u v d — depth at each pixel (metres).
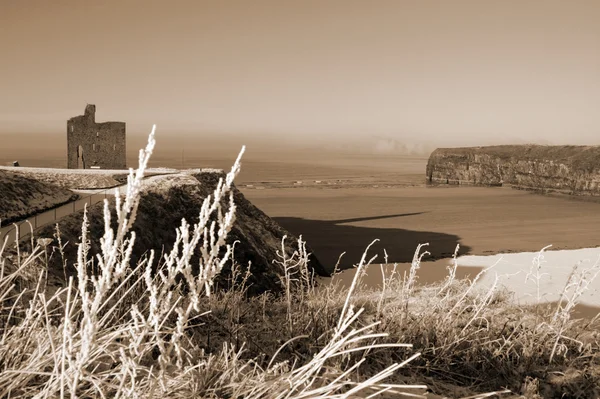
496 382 4.88
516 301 8.47
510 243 41.12
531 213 67.31
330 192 108.62
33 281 4.49
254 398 2.63
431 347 5.14
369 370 4.44
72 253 12.91
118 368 2.57
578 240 42.94
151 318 2.06
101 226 16.12
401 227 52.88
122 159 60.06
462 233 47.84
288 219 60.81
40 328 2.93
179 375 2.53
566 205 79.00
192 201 24.95
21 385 2.38
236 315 5.80
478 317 5.93
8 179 20.34
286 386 2.61
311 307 5.49
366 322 5.45
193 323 5.06
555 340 5.78
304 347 4.74
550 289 12.41
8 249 10.14
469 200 88.19
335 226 54.00
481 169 128.38
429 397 4.20
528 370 5.16
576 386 5.00
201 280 1.95
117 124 59.66
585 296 12.19
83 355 1.73
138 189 1.67
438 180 141.00
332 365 4.15
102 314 4.18
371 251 37.44
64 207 20.58
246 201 31.50
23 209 18.48
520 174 116.44
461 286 8.70
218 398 2.69
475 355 5.14
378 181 158.50
